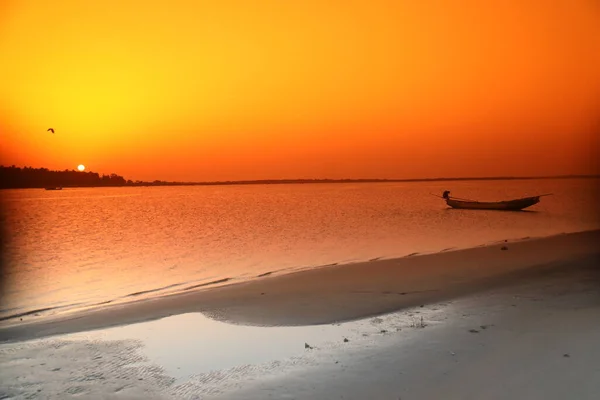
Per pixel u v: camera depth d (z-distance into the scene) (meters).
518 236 33.66
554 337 8.73
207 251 29.50
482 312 11.14
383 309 12.36
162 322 11.87
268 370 8.12
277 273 20.59
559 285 13.83
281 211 69.12
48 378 8.12
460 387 6.95
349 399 6.79
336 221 50.34
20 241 37.00
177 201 115.56
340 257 25.16
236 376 7.91
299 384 7.41
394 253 25.81
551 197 104.19
